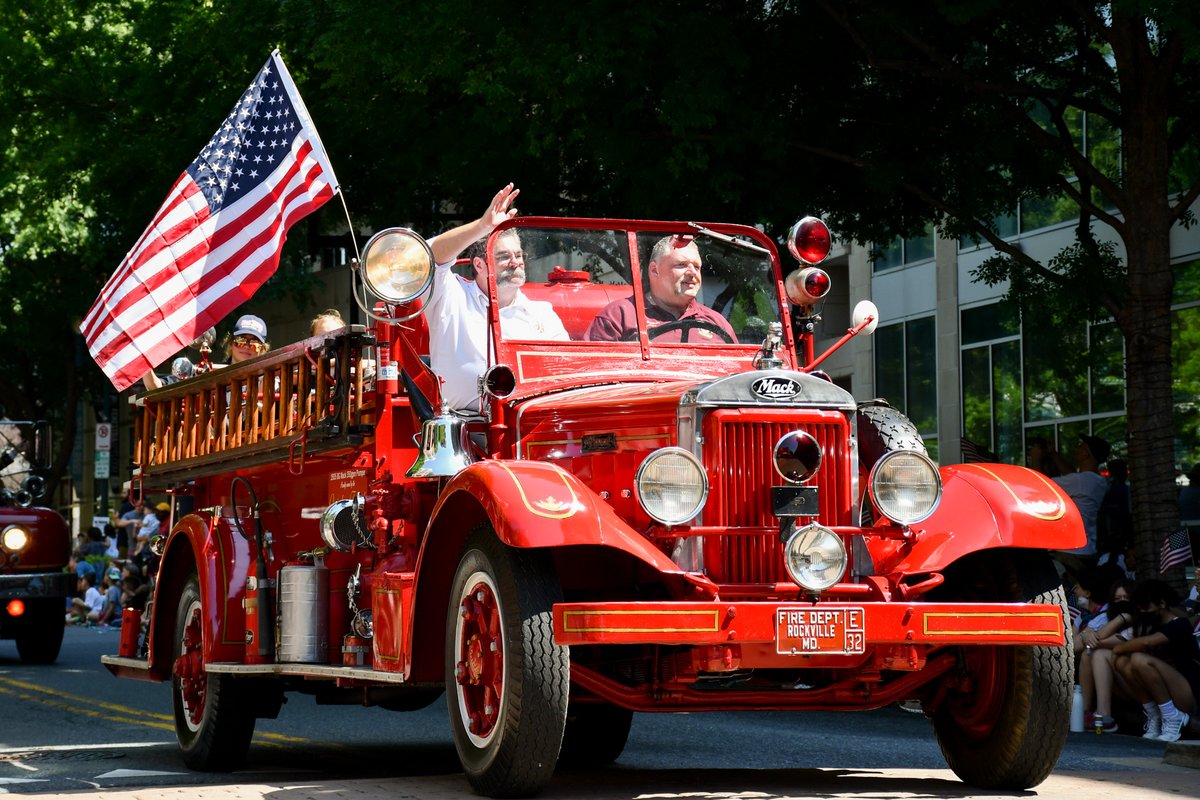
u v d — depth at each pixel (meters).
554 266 12.39
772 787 11.52
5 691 21.83
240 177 14.95
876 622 10.19
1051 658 10.80
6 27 31.75
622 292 12.52
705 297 12.74
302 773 13.15
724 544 10.48
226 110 28.30
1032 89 21.72
